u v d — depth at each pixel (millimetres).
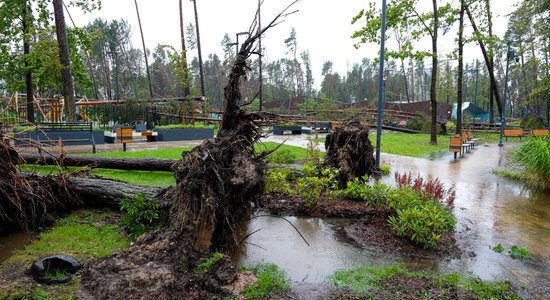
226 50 53031
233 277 3693
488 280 3955
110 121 27734
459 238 5227
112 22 56000
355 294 3543
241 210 4898
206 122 26391
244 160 4551
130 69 54969
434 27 18812
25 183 5191
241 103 5117
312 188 6633
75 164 8602
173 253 3799
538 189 8500
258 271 4035
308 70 68688
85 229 5133
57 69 18156
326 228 5656
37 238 4836
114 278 3416
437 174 10438
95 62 62875
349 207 6387
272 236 5281
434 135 19594
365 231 5426
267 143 15914
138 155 11047
